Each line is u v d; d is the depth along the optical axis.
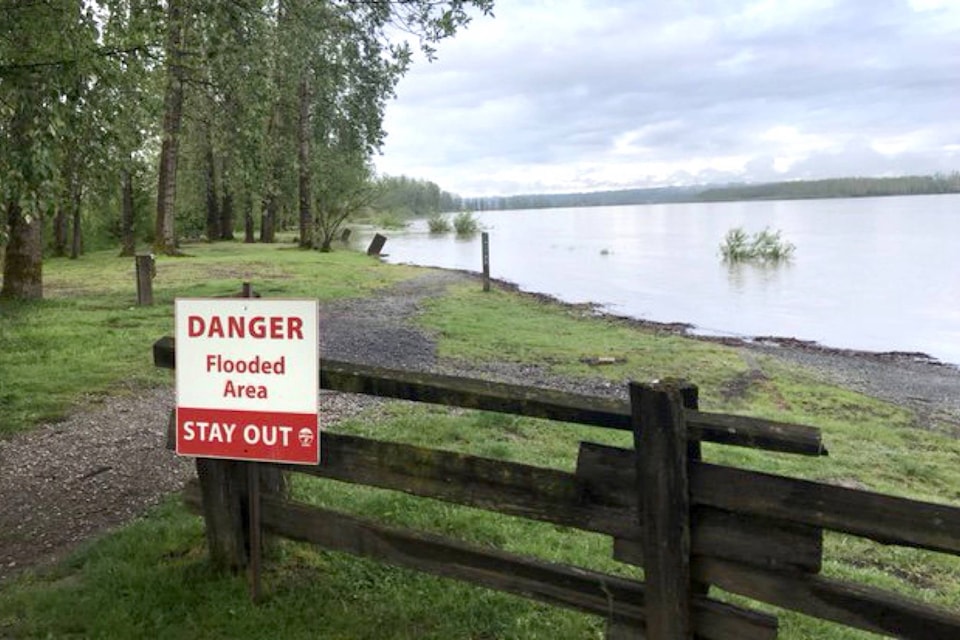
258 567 3.68
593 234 70.06
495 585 3.25
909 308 22.03
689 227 77.94
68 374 9.27
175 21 7.84
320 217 36.75
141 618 3.57
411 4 12.88
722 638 2.77
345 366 3.50
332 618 3.55
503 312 17.94
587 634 3.47
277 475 3.90
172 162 28.34
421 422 7.34
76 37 7.01
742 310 21.69
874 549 5.11
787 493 2.60
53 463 6.24
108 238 39.88
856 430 8.78
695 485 2.73
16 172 6.54
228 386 3.51
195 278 21.09
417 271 27.66
